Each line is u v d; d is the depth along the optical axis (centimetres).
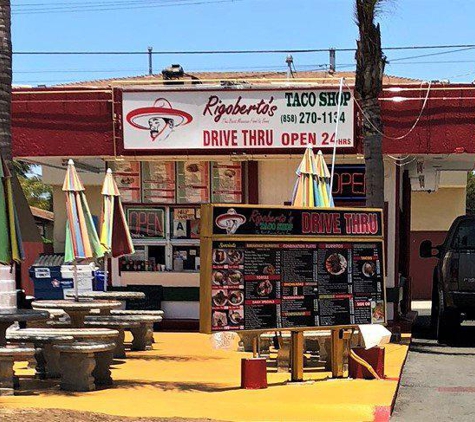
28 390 960
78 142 1698
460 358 1414
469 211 4525
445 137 1630
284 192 1775
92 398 903
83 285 1703
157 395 946
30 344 1105
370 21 1455
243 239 973
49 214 3697
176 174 1794
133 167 1798
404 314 1908
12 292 1112
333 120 1658
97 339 1008
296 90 1664
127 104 1694
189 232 1798
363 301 1070
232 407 876
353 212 1067
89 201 2228
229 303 962
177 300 1789
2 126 1221
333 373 1102
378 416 855
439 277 1612
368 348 1062
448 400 1041
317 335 1183
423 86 1644
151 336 1448
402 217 2030
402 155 1662
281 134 1667
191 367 1224
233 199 1783
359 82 1473
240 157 1706
